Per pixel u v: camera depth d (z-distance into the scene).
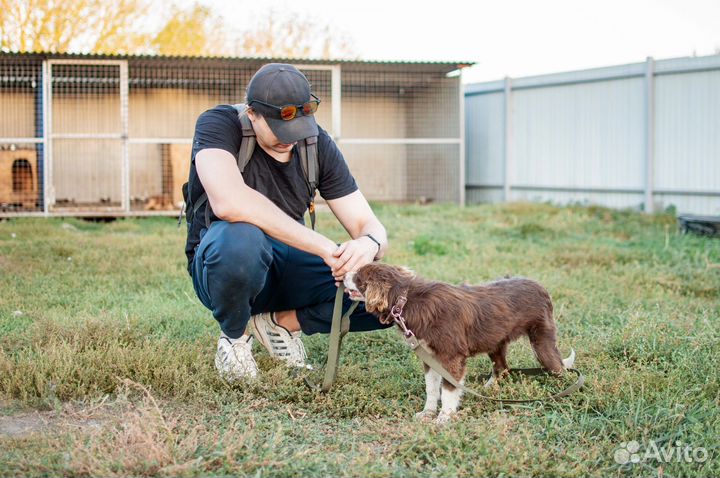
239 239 3.42
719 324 4.91
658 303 5.67
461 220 12.47
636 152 13.90
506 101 15.97
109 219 13.30
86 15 21.09
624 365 3.98
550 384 3.69
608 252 8.48
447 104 15.83
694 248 9.08
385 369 3.96
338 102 13.98
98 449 2.69
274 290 3.88
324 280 3.82
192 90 15.70
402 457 2.82
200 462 2.63
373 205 14.81
